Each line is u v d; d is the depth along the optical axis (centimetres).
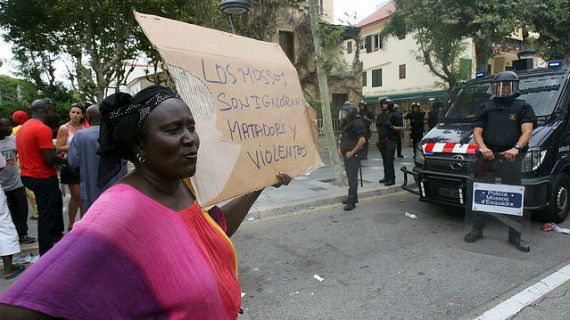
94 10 1095
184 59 139
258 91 169
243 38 180
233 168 149
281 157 173
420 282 380
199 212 121
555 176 514
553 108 537
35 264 85
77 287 83
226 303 119
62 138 518
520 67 685
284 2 1179
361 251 470
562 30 988
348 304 343
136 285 92
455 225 555
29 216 668
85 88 1086
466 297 348
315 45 800
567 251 450
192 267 102
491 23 825
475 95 634
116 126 109
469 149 512
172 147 107
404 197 739
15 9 1130
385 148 799
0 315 79
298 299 356
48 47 1286
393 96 2519
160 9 1108
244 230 568
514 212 450
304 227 574
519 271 399
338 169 823
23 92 1848
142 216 98
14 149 509
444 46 1202
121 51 1097
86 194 374
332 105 1681
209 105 145
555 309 323
